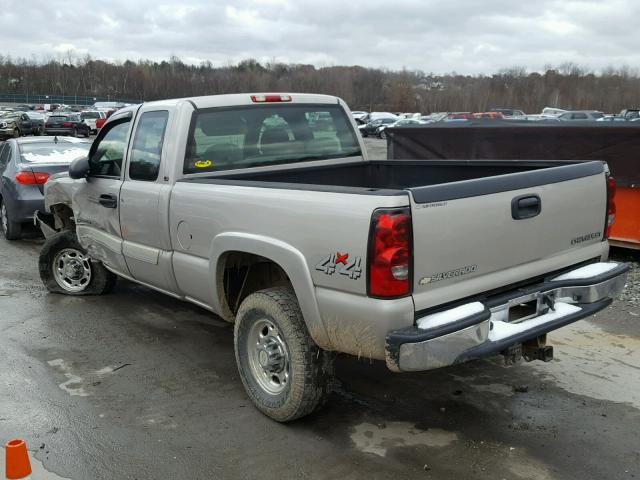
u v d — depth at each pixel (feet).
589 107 306.35
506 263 11.54
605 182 13.58
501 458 11.49
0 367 15.75
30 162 30.50
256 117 16.20
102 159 18.06
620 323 18.52
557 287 12.28
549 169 12.41
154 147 15.55
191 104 15.07
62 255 21.53
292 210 11.37
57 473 11.14
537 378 14.85
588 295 12.28
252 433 12.47
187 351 16.84
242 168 15.90
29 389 14.49
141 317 19.54
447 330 10.02
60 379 15.06
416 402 13.73
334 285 10.71
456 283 10.80
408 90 316.40
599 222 13.56
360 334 10.47
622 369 15.31
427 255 10.24
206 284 13.97
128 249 16.71
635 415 13.03
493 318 11.29
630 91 317.42
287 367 12.32
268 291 12.53
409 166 18.02
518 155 29.04
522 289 11.93
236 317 13.42
